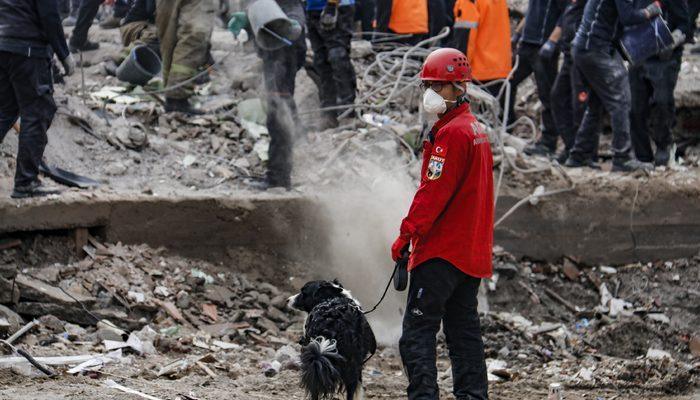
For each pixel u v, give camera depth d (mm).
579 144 19047
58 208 14539
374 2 24312
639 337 16297
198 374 11930
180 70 19031
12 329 12648
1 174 15570
